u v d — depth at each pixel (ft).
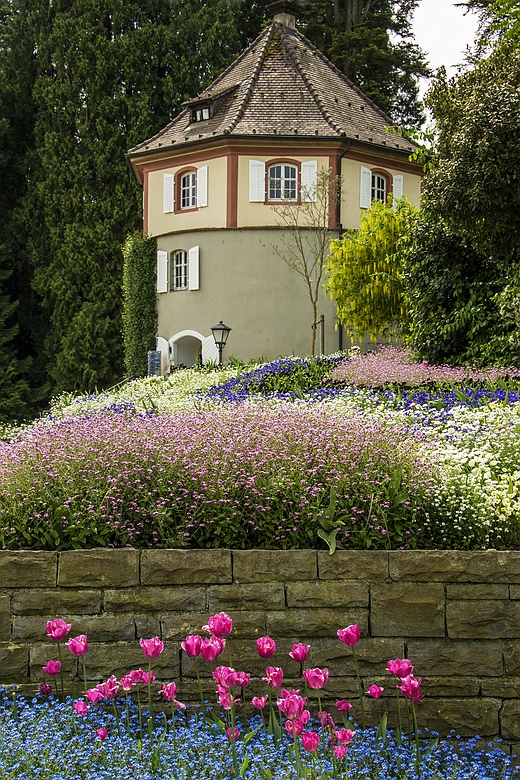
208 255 88.33
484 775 12.44
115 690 11.94
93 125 123.34
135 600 14.58
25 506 16.19
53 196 122.83
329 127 88.43
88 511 15.84
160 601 14.60
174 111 125.29
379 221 74.54
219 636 11.62
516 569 14.46
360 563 14.65
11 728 12.53
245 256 87.10
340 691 14.37
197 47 129.29
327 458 17.43
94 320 118.32
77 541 15.79
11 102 131.64
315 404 27.17
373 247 74.33
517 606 14.40
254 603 14.65
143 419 22.06
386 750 12.59
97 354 117.91
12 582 14.58
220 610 14.62
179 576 14.67
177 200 92.58
